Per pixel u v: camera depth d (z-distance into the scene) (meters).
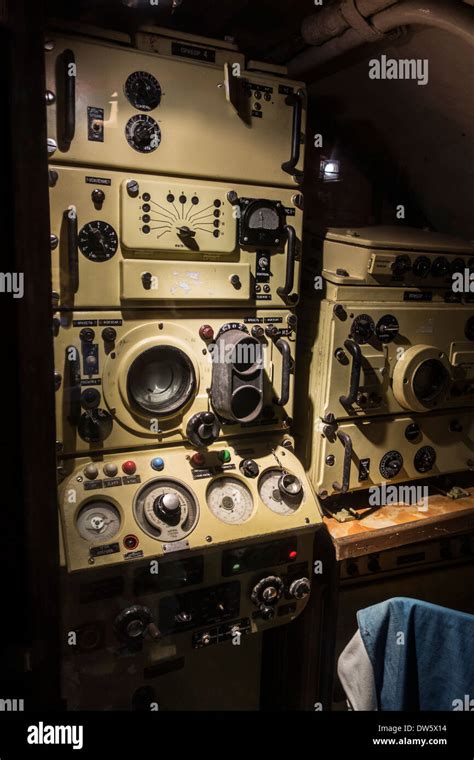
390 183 3.41
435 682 1.60
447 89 2.56
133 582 2.06
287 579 2.39
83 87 1.90
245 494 2.33
